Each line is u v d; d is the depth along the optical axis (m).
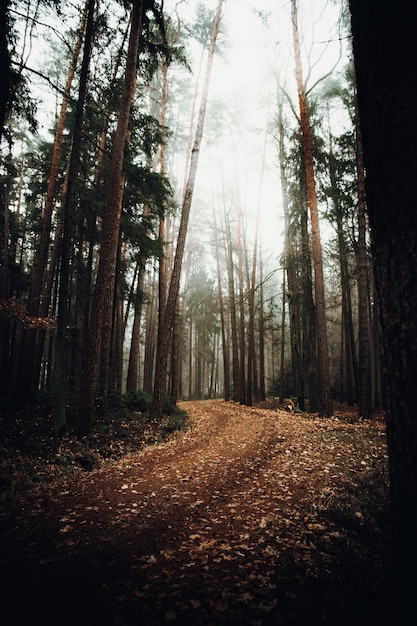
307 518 4.17
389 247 1.99
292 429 9.80
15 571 2.97
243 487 5.38
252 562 3.24
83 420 8.09
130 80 8.93
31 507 4.47
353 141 14.41
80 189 11.30
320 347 12.41
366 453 6.96
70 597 2.66
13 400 10.65
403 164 1.93
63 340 8.16
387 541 3.48
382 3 2.02
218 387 48.25
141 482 5.63
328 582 2.83
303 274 15.70
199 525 4.07
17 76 6.43
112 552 3.40
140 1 8.92
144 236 12.87
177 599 2.68
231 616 2.47
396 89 1.98
